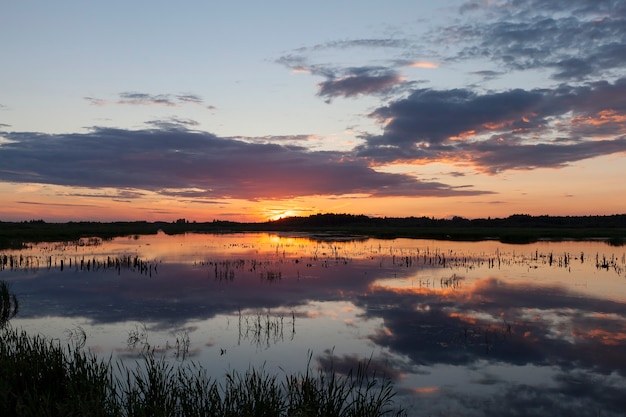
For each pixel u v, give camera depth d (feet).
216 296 62.08
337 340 42.39
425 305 56.49
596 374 34.76
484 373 34.86
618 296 62.08
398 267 90.63
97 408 22.82
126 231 257.14
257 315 51.37
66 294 63.46
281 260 103.35
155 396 25.59
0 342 33.12
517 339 42.80
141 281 74.02
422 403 29.81
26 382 26.86
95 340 42.27
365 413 24.99
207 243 164.86
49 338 42.45
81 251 126.62
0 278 76.89
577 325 47.50
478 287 68.69
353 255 115.14
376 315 51.60
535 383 33.04
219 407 24.20
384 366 36.01
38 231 195.00
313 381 28.37
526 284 71.00
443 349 40.01
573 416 28.25
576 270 86.38
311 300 59.41
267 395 25.00
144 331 45.11
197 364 35.96
